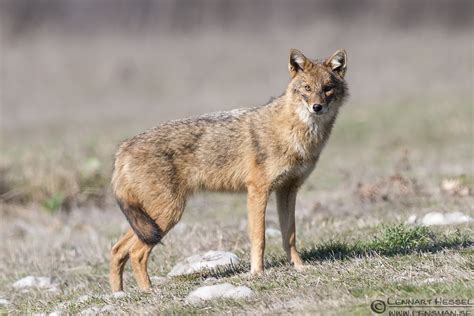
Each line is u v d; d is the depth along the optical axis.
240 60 110.88
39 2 149.88
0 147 59.53
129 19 148.25
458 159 45.16
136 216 22.12
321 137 22.70
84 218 37.47
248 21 143.75
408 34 128.25
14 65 110.56
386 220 28.02
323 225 29.45
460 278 18.31
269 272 21.58
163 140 22.55
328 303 17.44
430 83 89.25
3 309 22.72
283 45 120.06
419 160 45.56
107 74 103.62
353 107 74.19
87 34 138.38
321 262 22.23
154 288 21.77
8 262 29.88
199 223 32.31
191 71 105.44
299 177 22.83
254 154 22.38
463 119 61.31
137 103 88.69
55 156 44.59
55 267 28.22
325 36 125.88
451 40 120.75
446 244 22.36
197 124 22.91
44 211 39.19
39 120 78.81
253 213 22.39
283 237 22.98
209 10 150.50
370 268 20.30
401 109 69.94
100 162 43.19
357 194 34.00
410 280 18.72
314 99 21.92
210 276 22.77
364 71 100.06
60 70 107.69
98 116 80.00
